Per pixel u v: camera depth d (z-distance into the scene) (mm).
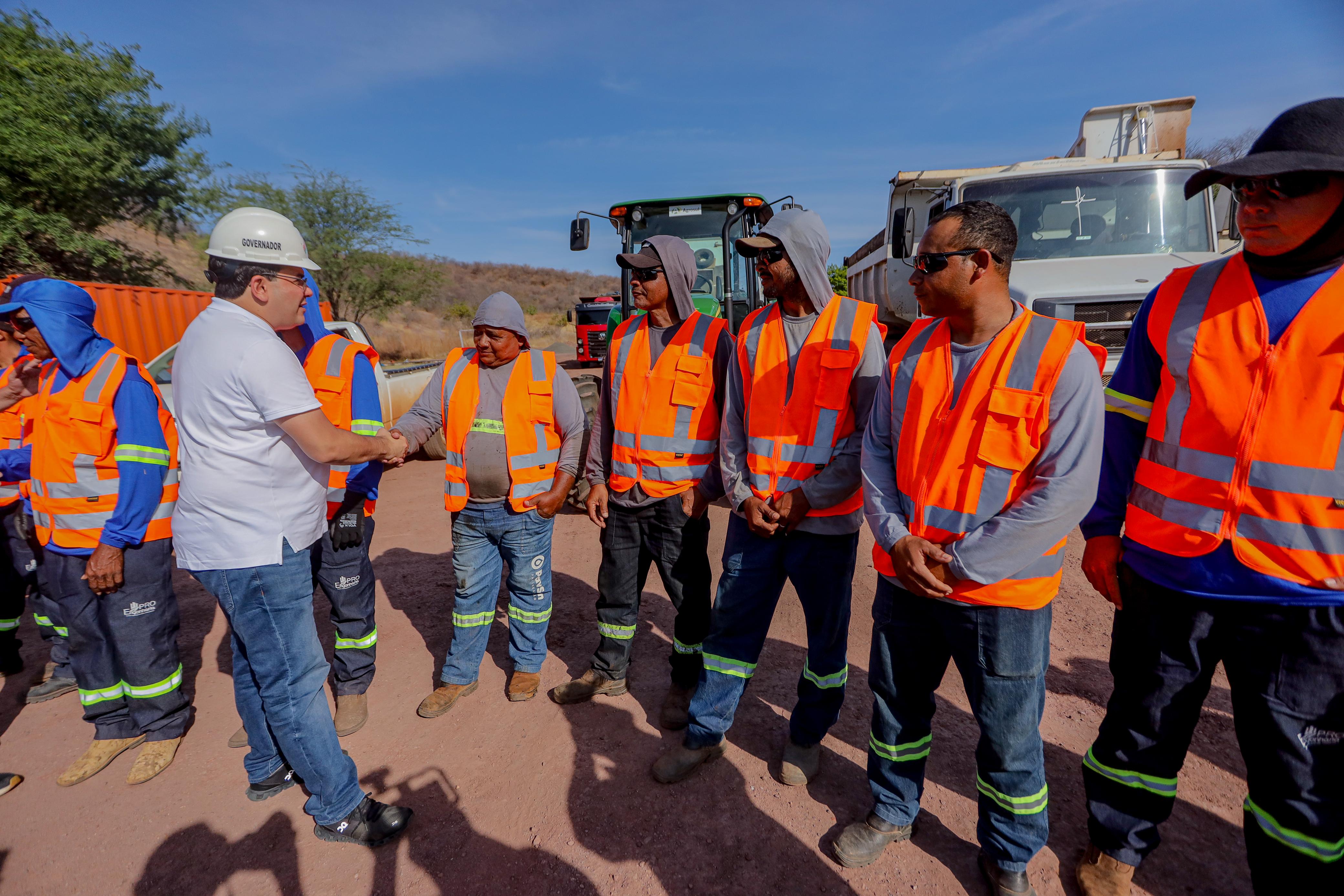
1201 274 1763
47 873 2285
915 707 2109
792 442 2367
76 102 14688
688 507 2828
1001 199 6242
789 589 4371
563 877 2197
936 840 2283
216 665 3689
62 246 14188
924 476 1912
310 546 2301
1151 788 1931
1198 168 6074
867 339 2330
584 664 3555
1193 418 1714
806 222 2324
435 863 2271
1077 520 1754
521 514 3064
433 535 5656
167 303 11516
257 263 2086
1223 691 3080
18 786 2742
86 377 2596
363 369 2953
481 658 3217
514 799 2551
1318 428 1541
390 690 3354
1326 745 1596
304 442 2113
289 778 2637
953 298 1813
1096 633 3652
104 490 2697
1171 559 1772
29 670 3729
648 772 2672
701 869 2209
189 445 2131
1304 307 1566
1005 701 1878
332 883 2207
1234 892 2055
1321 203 1488
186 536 2160
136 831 2463
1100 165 6230
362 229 24125
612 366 2984
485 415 3000
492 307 2936
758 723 2980
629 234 8852
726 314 8000
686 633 2955
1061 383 1711
